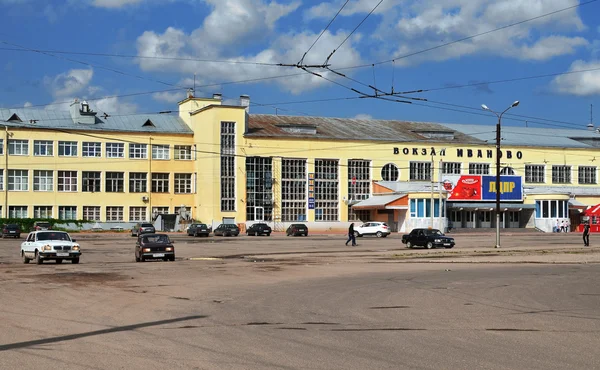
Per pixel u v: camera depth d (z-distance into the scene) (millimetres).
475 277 23938
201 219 84625
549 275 24859
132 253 42562
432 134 96750
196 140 86125
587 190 101750
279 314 14492
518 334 12023
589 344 11086
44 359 9797
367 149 91062
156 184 85438
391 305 16031
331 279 23266
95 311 14992
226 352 10320
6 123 79125
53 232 33875
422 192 83188
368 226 70250
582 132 112062
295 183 87688
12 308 15531
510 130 106125
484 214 91062
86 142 82312
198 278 23766
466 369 9164
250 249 46219
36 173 80125
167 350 10477
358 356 10023
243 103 90750
